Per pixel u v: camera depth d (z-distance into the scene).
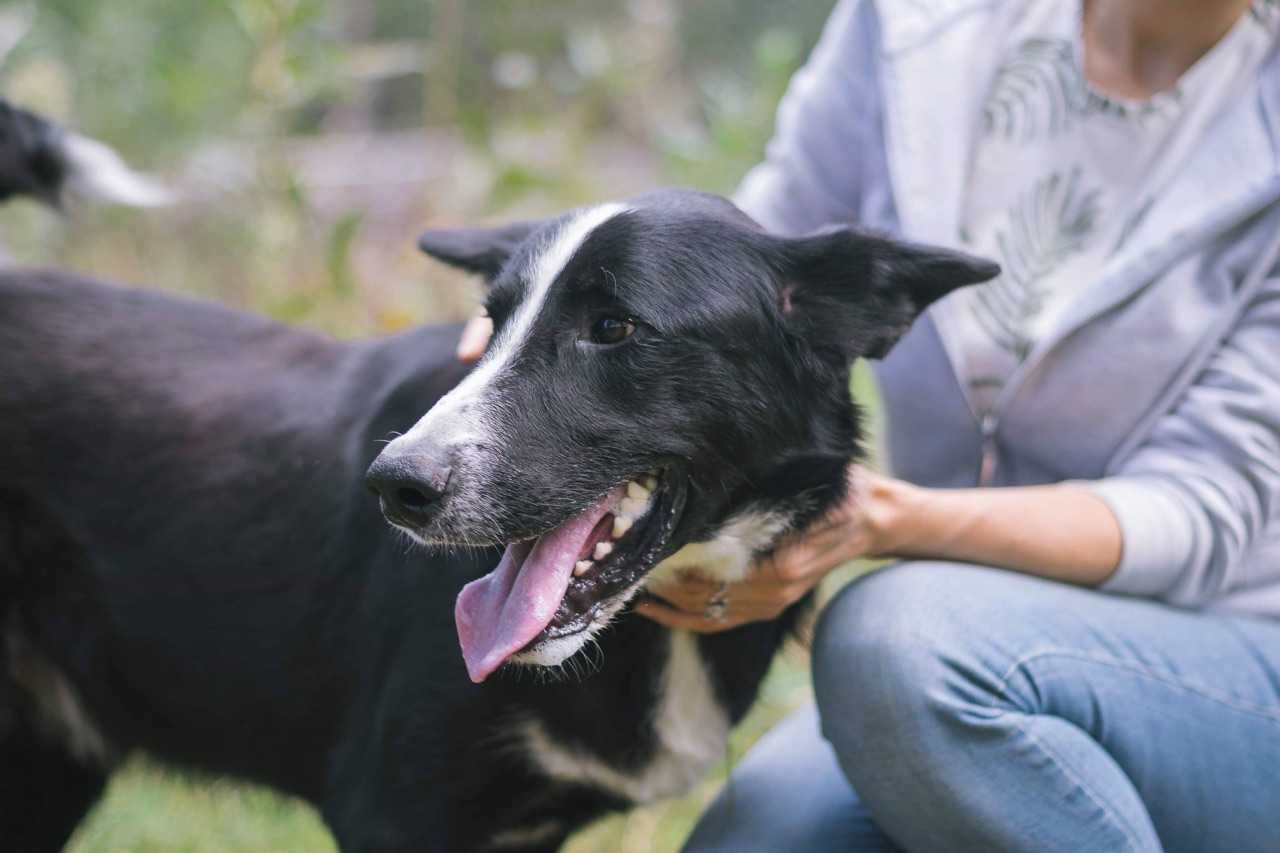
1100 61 2.54
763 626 2.48
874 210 2.67
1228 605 2.40
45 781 2.81
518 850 2.52
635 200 2.31
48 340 2.69
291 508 2.54
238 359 2.71
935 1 2.62
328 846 3.28
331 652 2.49
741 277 2.23
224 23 5.49
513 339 2.18
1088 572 2.30
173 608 2.58
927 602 2.20
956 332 2.52
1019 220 2.55
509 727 2.29
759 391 2.23
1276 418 2.26
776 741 2.72
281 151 4.88
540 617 2.05
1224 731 2.21
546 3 6.76
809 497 2.29
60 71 5.25
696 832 2.55
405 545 2.37
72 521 2.62
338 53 4.75
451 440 2.04
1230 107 2.41
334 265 4.33
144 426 2.62
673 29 7.77
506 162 4.64
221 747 2.65
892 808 2.24
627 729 2.38
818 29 8.68
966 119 2.57
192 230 5.31
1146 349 2.37
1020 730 2.11
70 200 3.15
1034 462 2.57
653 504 2.24
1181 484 2.31
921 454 2.64
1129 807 2.15
